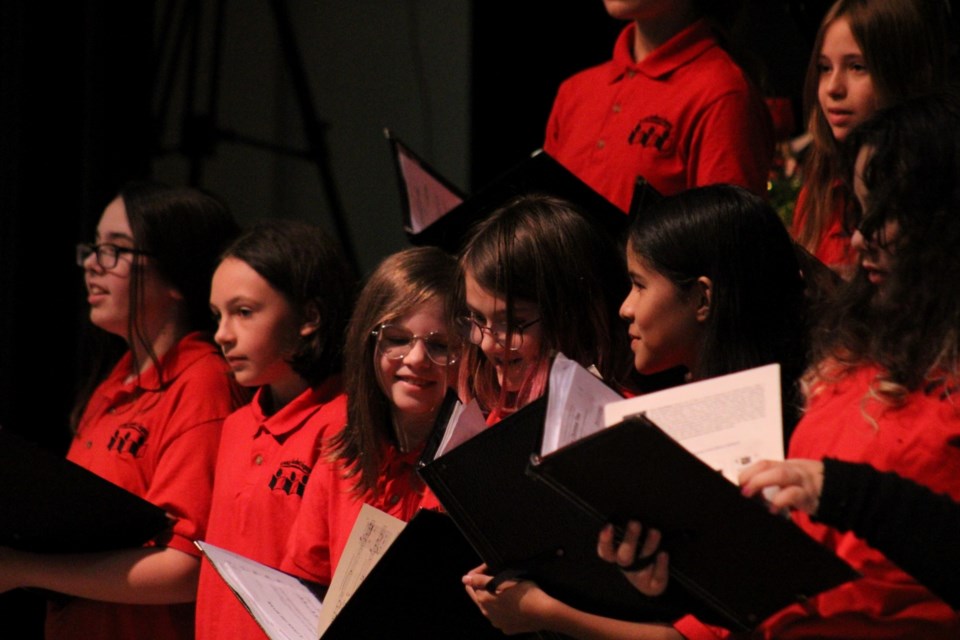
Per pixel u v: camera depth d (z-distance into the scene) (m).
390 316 9.26
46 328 16.39
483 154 16.45
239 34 19.14
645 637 7.03
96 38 16.69
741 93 11.14
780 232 8.01
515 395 9.00
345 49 18.61
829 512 6.00
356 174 18.52
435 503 8.95
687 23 11.72
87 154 16.61
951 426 6.30
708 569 6.27
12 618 14.95
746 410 6.27
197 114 18.88
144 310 12.11
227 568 8.50
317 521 9.64
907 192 6.58
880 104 9.70
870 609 6.36
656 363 8.05
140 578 10.66
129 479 11.46
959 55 11.26
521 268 8.59
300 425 10.54
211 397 11.53
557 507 6.90
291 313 10.82
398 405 9.27
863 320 6.97
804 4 12.74
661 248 7.96
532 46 16.30
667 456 5.81
